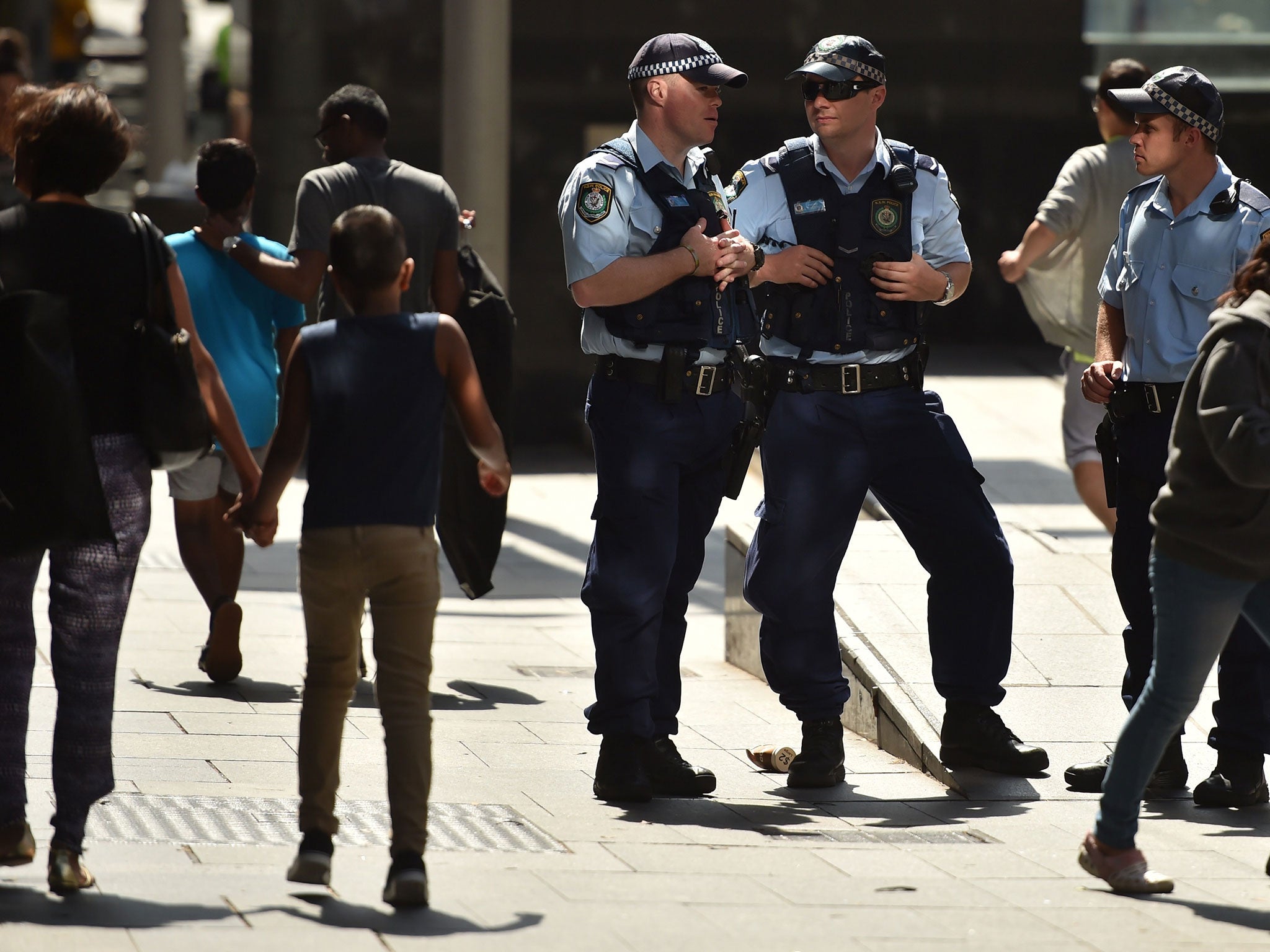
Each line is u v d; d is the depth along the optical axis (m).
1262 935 15.98
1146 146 21.03
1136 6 55.69
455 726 25.20
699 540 22.20
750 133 53.34
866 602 26.66
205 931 14.98
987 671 22.75
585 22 51.62
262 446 27.08
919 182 22.41
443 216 26.84
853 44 21.73
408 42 50.47
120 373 16.34
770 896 16.98
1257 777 21.41
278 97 50.22
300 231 26.44
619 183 20.91
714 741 25.41
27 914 15.41
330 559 16.17
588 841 19.34
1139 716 17.36
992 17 55.03
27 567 16.39
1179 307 21.00
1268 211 20.89
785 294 22.06
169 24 70.31
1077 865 18.64
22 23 90.25
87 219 16.25
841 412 22.19
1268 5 56.28
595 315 21.36
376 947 14.64
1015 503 42.94
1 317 15.50
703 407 21.30
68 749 16.28
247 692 26.36
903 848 19.28
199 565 26.55
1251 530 16.61
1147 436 21.17
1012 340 57.81
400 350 16.36
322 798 16.38
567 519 43.41
